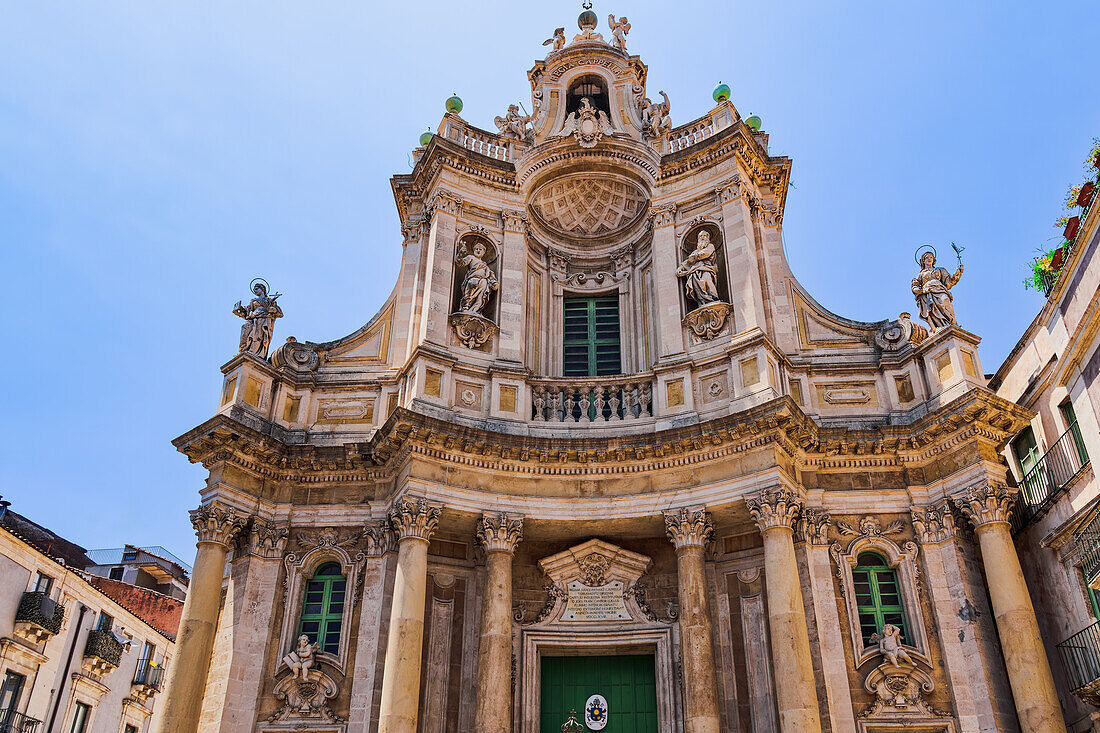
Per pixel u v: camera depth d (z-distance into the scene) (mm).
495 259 23969
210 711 18312
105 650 34531
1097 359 17609
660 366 21422
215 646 19203
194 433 19875
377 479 20547
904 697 17828
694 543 18844
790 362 21344
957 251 21688
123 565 45125
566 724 18938
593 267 26188
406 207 26125
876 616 18891
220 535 19281
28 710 30766
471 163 24641
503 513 19500
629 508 19719
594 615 20047
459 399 21078
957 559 18688
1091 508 17672
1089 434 18094
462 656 19531
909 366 21141
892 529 19469
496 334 22562
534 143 25953
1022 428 19922
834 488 20031
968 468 19062
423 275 23797
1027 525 20828
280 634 19109
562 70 27812
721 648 19328
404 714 16859
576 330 25281
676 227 23938
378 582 19375
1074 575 18703
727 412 20297
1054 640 19594
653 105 27078
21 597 30938
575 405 21797
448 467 19594
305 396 21969
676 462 19766
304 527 20281
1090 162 17969
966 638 17984
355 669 18547
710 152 24266
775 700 18406
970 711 17438
